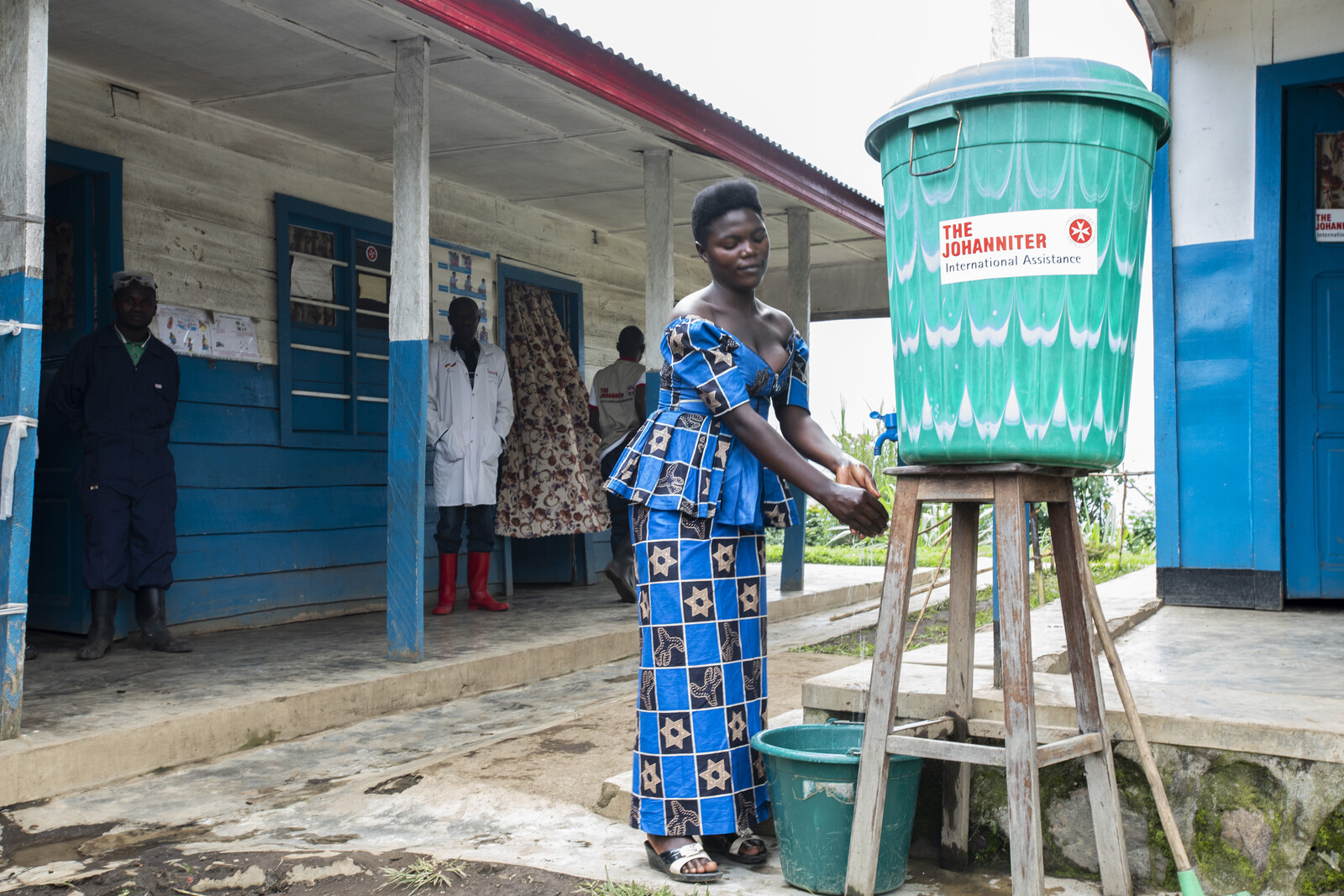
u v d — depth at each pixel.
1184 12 5.49
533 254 8.71
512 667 5.48
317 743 4.29
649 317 6.96
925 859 2.87
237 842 3.04
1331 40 5.17
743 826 2.68
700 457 2.63
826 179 8.17
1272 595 5.29
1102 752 2.42
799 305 8.34
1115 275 2.15
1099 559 9.90
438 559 7.63
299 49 5.33
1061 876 2.69
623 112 6.01
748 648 2.72
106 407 5.23
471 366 7.05
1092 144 2.10
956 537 2.75
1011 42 2.65
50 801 3.48
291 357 6.74
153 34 5.15
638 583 2.74
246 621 6.39
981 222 2.14
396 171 5.23
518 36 5.15
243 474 6.40
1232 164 5.39
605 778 3.53
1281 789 2.47
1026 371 2.12
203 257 6.23
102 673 4.84
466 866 2.71
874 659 2.38
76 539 5.84
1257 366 5.32
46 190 6.04
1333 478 5.34
